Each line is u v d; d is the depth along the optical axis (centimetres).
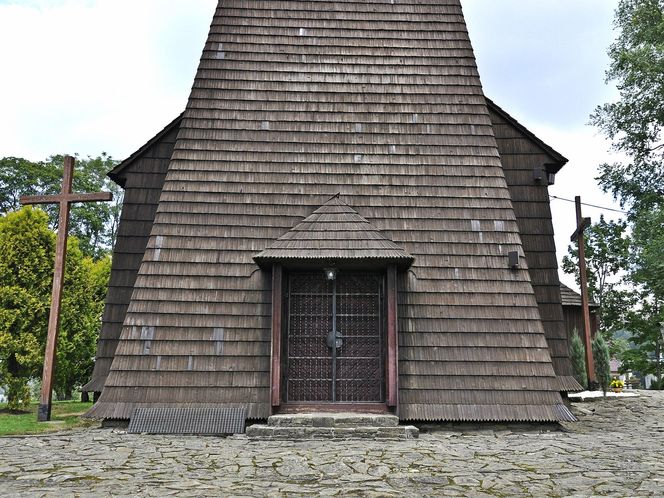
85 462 640
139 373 898
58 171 3488
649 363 2734
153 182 1123
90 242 3744
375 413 877
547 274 1095
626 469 597
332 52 1128
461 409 883
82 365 1758
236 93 1080
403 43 1143
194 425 854
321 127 1070
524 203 1133
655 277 2114
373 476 571
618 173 2381
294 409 884
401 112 1088
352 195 1026
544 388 902
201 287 951
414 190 1034
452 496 497
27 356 1227
